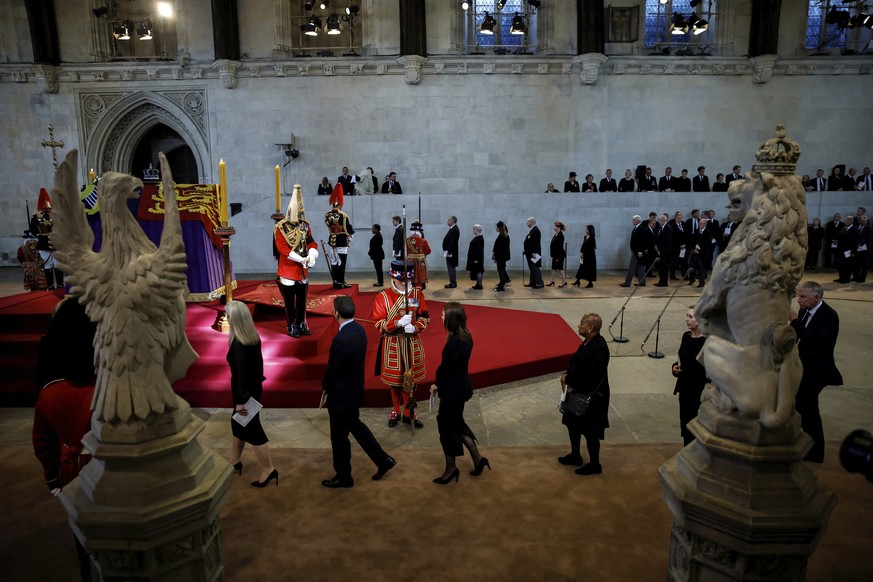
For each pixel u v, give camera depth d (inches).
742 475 111.0
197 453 120.3
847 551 156.3
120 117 707.4
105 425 110.6
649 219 586.9
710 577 116.0
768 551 108.5
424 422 250.2
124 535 107.9
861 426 243.3
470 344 194.4
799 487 109.8
